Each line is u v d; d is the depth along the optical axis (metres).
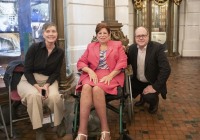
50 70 3.06
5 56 4.00
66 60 4.89
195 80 5.78
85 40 5.30
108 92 2.75
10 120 3.04
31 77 2.96
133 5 8.95
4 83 3.22
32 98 2.73
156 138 2.96
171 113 3.75
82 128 2.59
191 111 3.82
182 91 4.90
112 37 4.62
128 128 3.24
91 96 2.71
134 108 3.99
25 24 4.17
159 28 9.16
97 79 2.85
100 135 2.80
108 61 3.04
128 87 3.31
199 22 9.41
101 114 2.65
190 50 9.62
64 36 4.59
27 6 4.15
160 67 3.41
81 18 5.14
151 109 3.74
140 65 3.55
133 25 9.07
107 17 4.88
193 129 3.18
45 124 3.36
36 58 3.01
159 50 3.45
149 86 3.45
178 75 6.34
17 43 4.11
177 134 3.05
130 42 9.13
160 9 9.03
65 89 4.38
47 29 2.91
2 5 3.88
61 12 4.24
